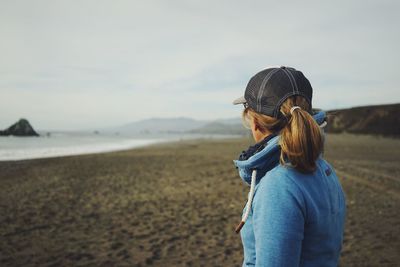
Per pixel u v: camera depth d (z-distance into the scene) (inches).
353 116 1366.9
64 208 289.6
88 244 201.0
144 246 197.6
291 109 40.9
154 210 281.7
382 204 284.8
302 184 38.5
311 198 38.2
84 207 293.3
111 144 1659.7
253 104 44.6
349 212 260.2
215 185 394.6
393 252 181.8
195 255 184.1
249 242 41.8
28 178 463.5
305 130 38.4
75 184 413.4
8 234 219.0
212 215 264.4
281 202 36.9
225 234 218.5
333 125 1400.1
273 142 41.3
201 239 209.3
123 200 320.8
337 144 1019.3
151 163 651.5
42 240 207.9
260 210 38.0
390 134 1197.7
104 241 206.1
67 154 924.6
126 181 434.3
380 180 395.2
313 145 38.6
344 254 180.1
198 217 259.3
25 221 249.4
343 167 501.0
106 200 321.1
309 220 38.2
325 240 39.8
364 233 212.4
